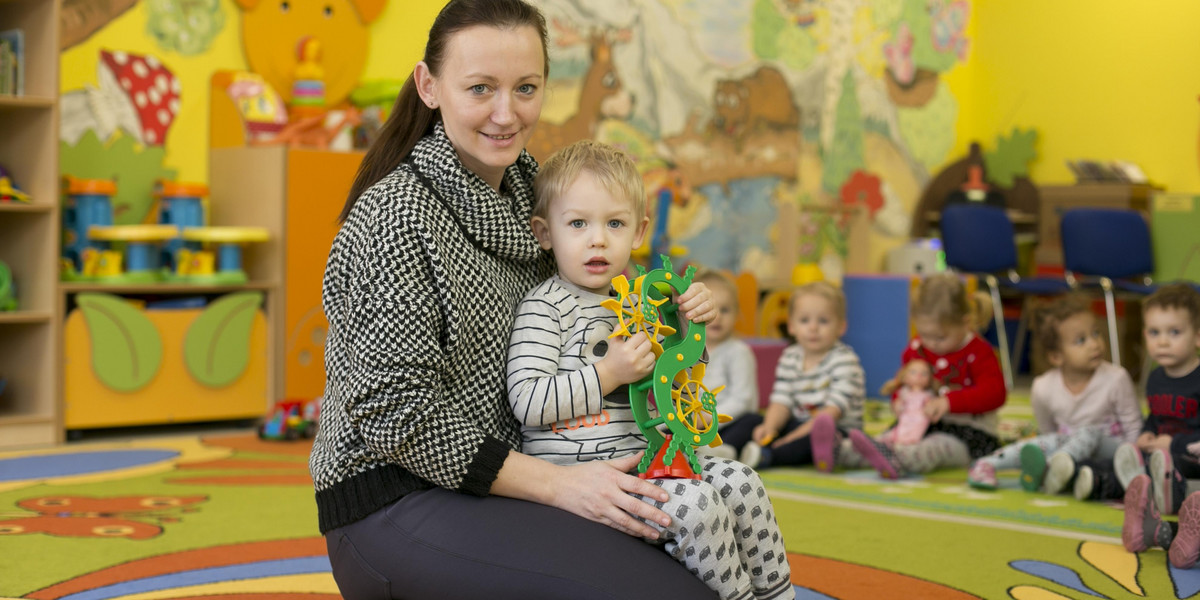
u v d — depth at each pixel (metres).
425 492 1.18
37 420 3.17
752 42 5.20
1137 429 2.78
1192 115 5.18
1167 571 1.87
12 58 3.22
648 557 1.12
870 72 5.68
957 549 2.02
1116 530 2.19
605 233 1.26
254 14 3.82
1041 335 2.91
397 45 4.16
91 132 3.54
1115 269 4.81
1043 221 5.47
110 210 3.45
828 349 3.07
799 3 5.37
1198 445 2.29
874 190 5.73
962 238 4.96
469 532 1.13
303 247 3.60
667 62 4.90
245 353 3.51
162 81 3.68
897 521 2.26
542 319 1.24
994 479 2.65
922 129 5.92
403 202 1.17
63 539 2.05
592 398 1.19
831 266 5.53
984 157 5.98
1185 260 4.84
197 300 3.44
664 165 4.90
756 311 4.72
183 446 3.18
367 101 3.99
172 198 3.58
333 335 1.23
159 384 3.37
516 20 1.21
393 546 1.16
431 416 1.13
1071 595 1.72
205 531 2.13
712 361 3.07
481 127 1.22
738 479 1.21
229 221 3.71
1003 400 2.96
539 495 1.15
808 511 2.37
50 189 3.20
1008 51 5.94
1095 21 5.56
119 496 2.46
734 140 5.16
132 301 3.37
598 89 4.66
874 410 4.17
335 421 1.22
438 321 1.17
